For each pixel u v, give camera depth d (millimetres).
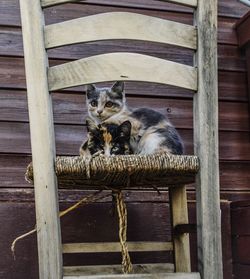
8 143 1943
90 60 1342
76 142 2008
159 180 1529
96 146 1607
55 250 1259
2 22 2025
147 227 1985
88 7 2127
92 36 1352
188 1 1429
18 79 1998
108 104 1918
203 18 1419
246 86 2250
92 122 1752
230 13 2295
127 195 1989
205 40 1411
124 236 1541
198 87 1396
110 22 1358
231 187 2145
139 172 1313
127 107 1990
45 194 1275
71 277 1253
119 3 2164
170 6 2225
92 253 1925
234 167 2168
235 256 2027
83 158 1279
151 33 1378
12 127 1960
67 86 1336
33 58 1331
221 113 2197
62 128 2004
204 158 1350
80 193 1939
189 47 1413
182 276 1313
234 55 2264
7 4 2043
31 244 1864
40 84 1321
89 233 1925
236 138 2193
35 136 1299
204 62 1401
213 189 1343
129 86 2105
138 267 1756
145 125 1769
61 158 1289
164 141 1717
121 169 1272
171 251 1857
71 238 1906
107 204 1956
